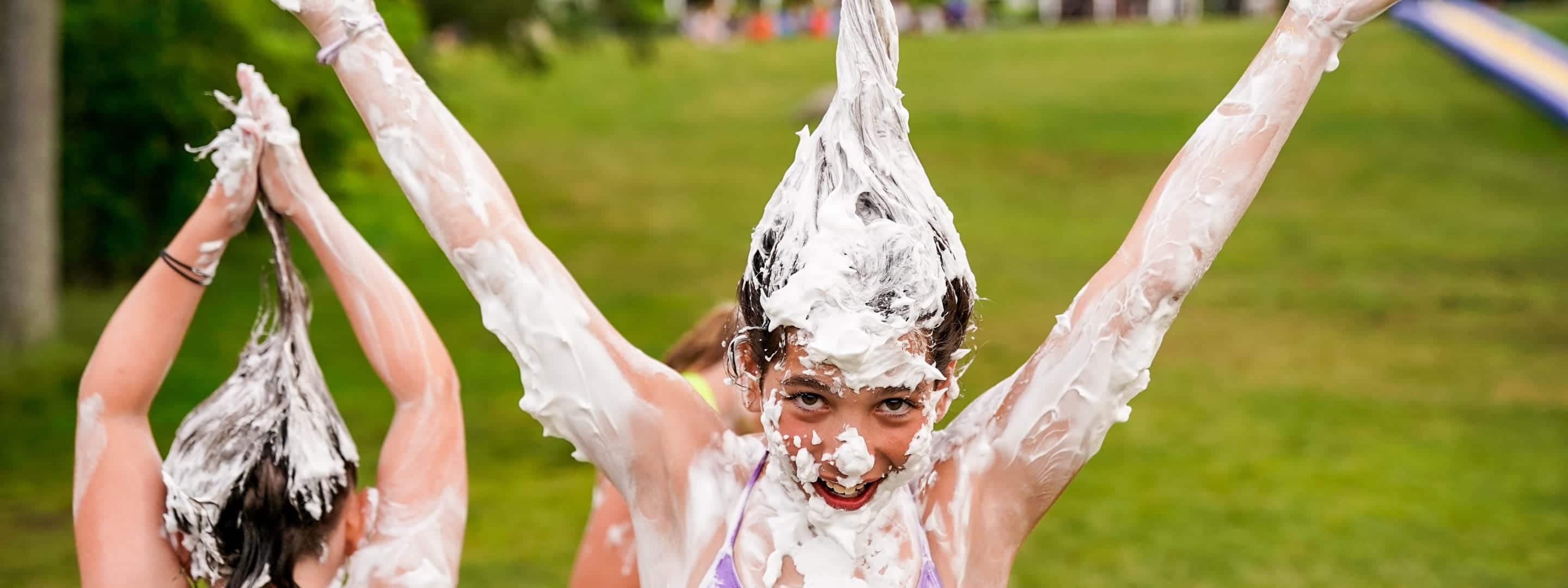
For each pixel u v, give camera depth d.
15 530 6.95
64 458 8.27
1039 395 2.02
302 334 2.35
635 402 2.04
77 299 13.05
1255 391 10.36
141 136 13.22
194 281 2.29
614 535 3.12
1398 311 13.16
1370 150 21.47
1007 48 32.16
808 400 1.82
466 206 2.03
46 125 10.77
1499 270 15.02
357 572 2.32
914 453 1.83
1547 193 19.23
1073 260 15.64
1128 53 30.41
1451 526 7.35
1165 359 11.35
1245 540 7.06
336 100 11.34
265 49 11.28
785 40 38.69
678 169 22.00
